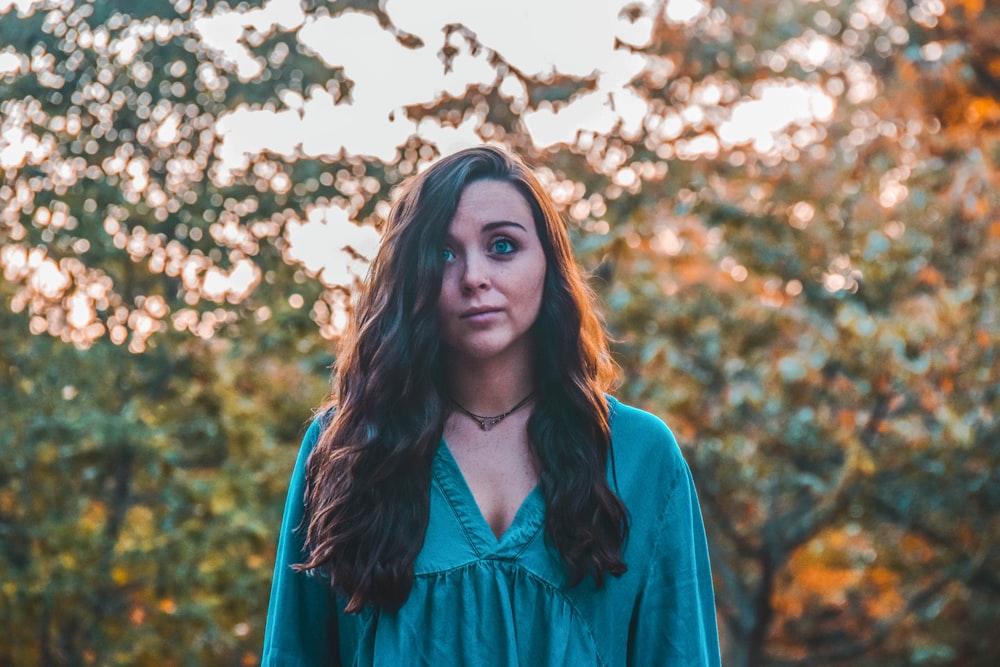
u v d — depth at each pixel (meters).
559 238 2.06
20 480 6.90
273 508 7.21
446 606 1.96
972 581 9.03
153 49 6.83
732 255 8.30
